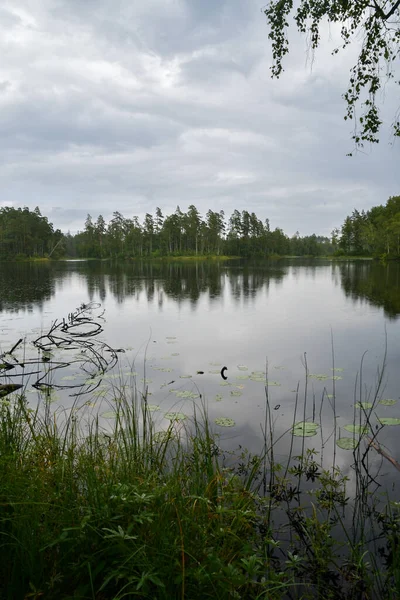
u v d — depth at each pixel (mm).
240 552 1854
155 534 1738
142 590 1467
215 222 92312
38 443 2744
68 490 2016
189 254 91625
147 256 90812
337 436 3646
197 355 6750
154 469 2656
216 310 12172
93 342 7910
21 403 3137
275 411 4242
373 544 2268
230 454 3303
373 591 1920
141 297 16000
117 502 1785
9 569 1611
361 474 3004
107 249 93312
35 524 1698
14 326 9828
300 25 5590
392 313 10961
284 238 112062
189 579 1574
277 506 2629
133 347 7445
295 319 10289
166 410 4277
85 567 1584
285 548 2240
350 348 7098
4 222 82438
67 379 5613
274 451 3369
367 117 5387
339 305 12797
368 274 28703
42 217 89688
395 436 3621
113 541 1587
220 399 4609
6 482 1873
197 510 2127
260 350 7051
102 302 14484
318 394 4773
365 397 4625
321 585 1980
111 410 4293
